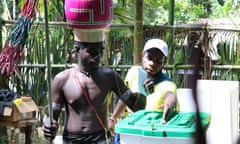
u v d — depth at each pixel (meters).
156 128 1.79
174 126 1.80
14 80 4.61
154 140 1.77
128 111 2.63
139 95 2.29
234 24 4.88
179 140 1.74
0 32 4.48
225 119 2.37
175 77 4.49
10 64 2.51
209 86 2.37
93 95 2.14
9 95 3.87
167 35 4.46
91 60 2.13
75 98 2.13
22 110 3.72
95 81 2.16
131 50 4.52
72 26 2.09
